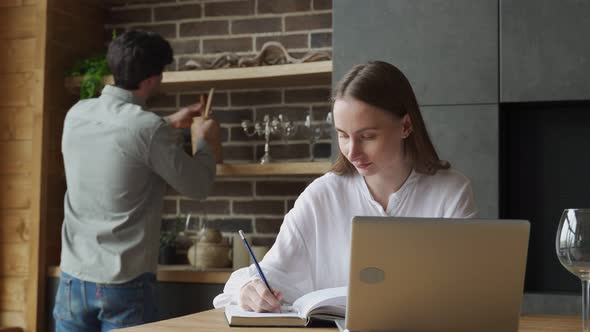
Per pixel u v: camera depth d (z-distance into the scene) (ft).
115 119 9.62
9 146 12.42
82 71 12.69
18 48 12.44
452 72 10.71
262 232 12.92
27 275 12.22
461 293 4.68
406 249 4.61
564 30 10.37
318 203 7.00
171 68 13.51
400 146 6.75
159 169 9.71
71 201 9.80
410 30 10.89
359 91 6.09
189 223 12.70
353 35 11.10
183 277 11.39
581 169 10.93
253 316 5.29
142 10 13.69
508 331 4.77
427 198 6.90
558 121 11.02
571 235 4.88
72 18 12.95
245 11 13.21
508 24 10.55
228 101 13.20
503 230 4.62
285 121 11.93
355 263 4.65
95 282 9.43
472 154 10.58
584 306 4.91
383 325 4.73
